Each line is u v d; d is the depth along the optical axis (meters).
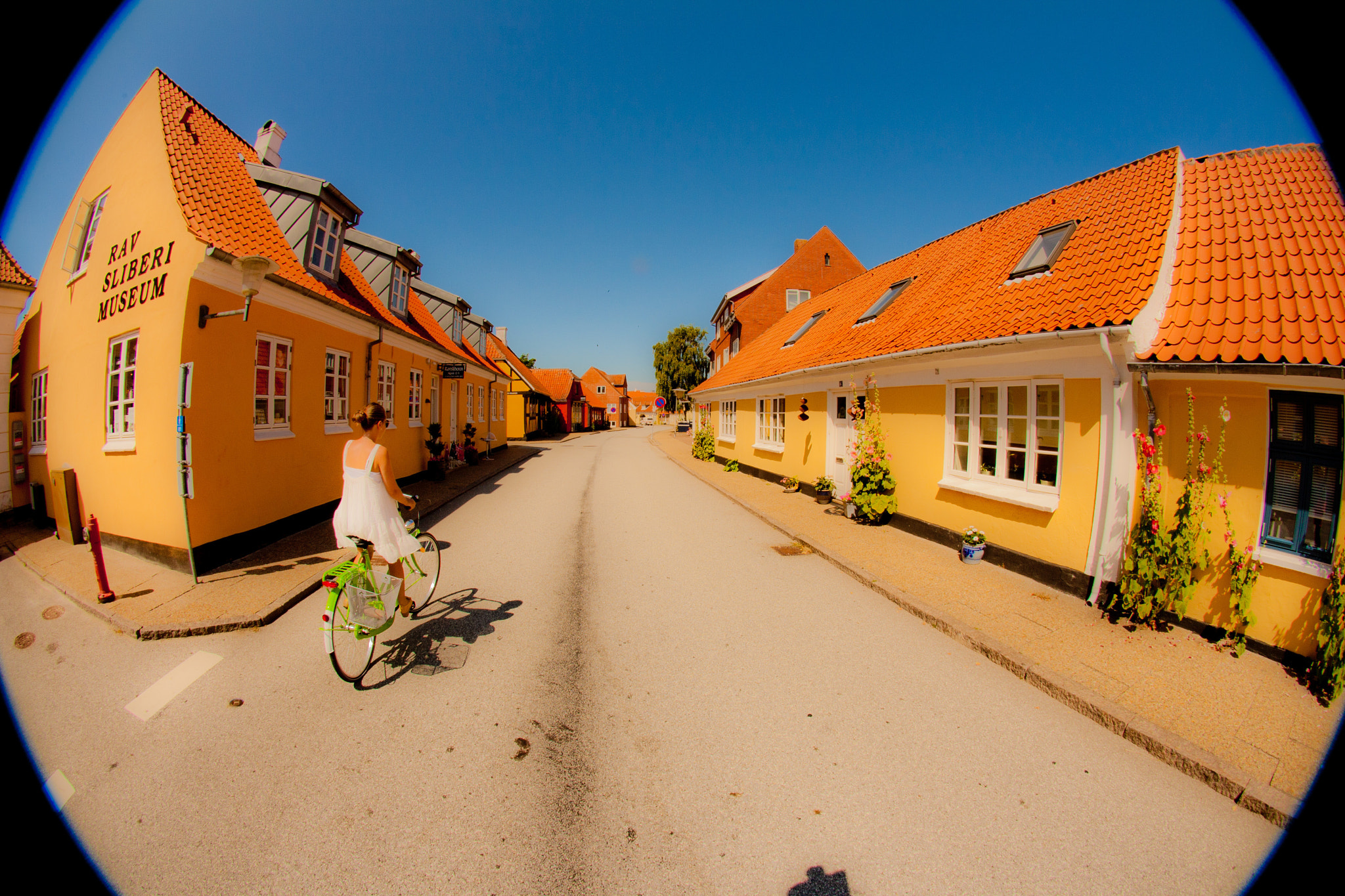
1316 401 3.59
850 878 2.10
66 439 7.32
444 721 3.12
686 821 2.38
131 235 6.28
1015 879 2.10
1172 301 4.59
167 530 5.57
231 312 5.25
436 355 13.37
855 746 2.91
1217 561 3.99
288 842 2.26
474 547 7.03
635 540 7.42
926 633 4.35
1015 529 5.56
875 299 10.49
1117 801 2.53
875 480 7.62
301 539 6.83
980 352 5.69
